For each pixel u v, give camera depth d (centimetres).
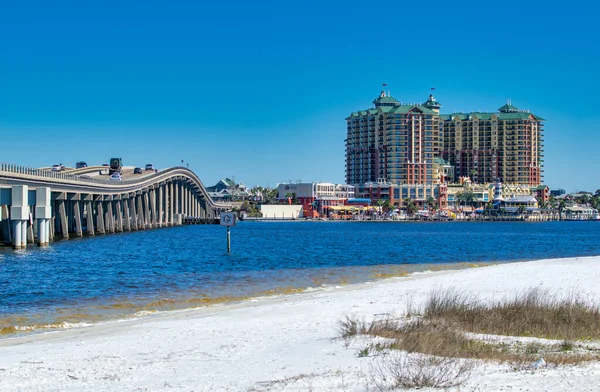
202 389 1977
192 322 3378
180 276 6331
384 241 14775
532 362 2208
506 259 9088
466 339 2534
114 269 7100
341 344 2566
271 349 2566
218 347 2644
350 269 7119
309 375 2102
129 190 16588
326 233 19812
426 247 12331
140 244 11956
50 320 3666
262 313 3641
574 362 2198
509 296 4109
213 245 12231
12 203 8975
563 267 6450
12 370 2270
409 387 1903
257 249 11162
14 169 9200
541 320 2958
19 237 9175
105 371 2248
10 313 3953
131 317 3769
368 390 1892
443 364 2122
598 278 5325
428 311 3209
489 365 2161
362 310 3594
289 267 7494
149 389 1997
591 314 3155
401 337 2564
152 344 2758
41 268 7012
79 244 11138
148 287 5362
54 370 2269
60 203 12012
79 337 3036
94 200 14275
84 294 4906
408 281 5450
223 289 5191
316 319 3322
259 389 1947
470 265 7675
